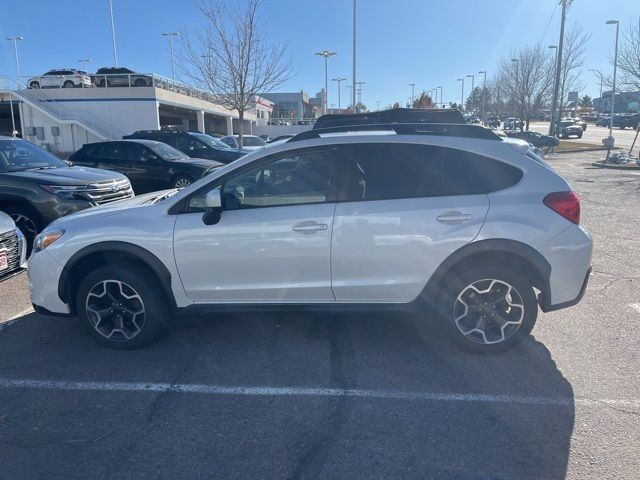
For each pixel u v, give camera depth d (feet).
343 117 29.89
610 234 28.84
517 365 13.48
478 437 10.45
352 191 13.61
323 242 13.46
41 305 14.74
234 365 13.66
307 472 9.49
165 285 13.99
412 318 16.63
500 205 13.30
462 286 13.53
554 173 13.78
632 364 13.47
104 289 14.30
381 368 13.41
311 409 11.55
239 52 62.95
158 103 114.73
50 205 24.43
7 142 28.14
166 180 41.50
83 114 113.60
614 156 76.84
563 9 98.89
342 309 13.88
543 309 13.89
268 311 14.06
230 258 13.74
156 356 14.21
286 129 166.09
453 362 13.69
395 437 10.48
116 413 11.48
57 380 12.96
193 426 10.95
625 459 9.73
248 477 9.37
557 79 101.40
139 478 9.39
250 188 13.88
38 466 9.72
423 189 13.55
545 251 13.23
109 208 15.23
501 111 152.87
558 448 10.07
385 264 13.51
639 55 76.23
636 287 19.65
